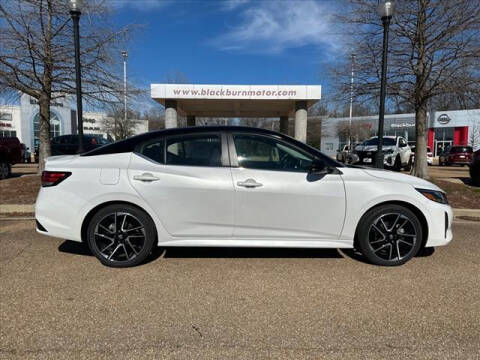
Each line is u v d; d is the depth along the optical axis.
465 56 8.88
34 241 4.82
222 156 3.85
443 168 22.94
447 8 8.68
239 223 3.79
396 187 3.86
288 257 4.26
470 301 3.13
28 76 9.16
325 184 3.80
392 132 41.34
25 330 2.59
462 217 6.73
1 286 3.35
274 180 3.77
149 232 3.82
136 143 3.93
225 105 16.58
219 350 2.38
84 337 2.51
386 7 6.70
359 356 2.33
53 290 3.27
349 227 3.85
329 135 45.34
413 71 9.88
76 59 7.02
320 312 2.92
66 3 8.63
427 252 4.49
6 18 8.54
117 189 3.72
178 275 3.66
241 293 3.26
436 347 2.44
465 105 10.48
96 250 3.83
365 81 10.71
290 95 14.04
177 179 3.75
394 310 2.96
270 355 2.33
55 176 3.82
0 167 10.88
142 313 2.87
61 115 36.69
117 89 10.38
